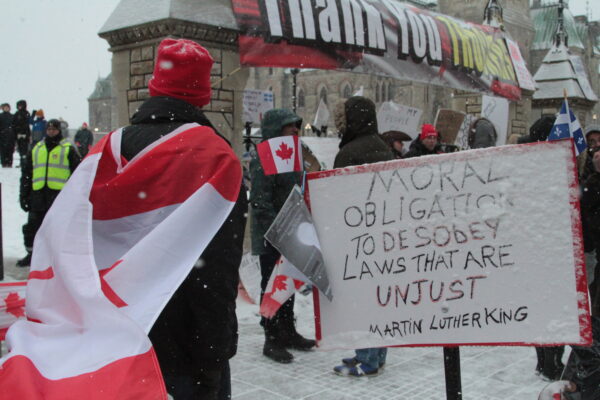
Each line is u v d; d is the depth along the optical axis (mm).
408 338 2365
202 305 1925
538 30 76562
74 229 1911
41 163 7789
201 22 6711
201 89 2229
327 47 7855
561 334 2119
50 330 1765
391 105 9344
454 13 53094
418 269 2359
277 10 7211
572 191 2131
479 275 2256
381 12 9109
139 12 6906
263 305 3988
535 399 3896
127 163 2033
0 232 5973
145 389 1599
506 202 2221
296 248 2457
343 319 2469
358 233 2465
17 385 1556
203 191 1949
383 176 2428
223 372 2311
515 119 14750
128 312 1773
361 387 4164
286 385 4223
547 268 2150
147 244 1855
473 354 4938
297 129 5074
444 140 9539
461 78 11414
